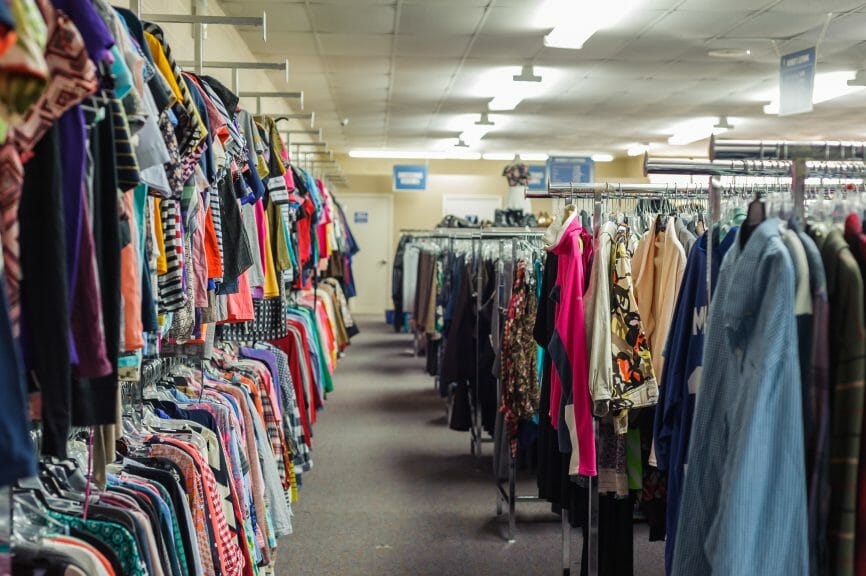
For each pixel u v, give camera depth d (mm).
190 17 2568
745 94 9406
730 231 1887
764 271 1438
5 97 965
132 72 1358
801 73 6746
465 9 5965
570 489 3012
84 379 1245
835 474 1397
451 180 16688
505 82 8750
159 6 4047
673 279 2680
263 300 3357
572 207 2893
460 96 9664
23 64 933
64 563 1506
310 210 4312
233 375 3195
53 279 1097
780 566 1348
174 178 1680
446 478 5066
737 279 1517
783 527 1350
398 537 4004
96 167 1256
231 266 2398
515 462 3934
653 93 9367
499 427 4215
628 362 2586
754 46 7031
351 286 9172
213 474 2371
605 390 2551
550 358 3066
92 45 1136
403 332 13391
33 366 1115
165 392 2623
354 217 16609
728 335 1534
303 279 4883
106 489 1826
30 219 1100
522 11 5992
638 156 15789
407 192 16641
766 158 1671
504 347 3838
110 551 1597
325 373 5609
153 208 1763
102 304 1257
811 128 11852
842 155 1666
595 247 2699
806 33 6594
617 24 6352
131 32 1531
